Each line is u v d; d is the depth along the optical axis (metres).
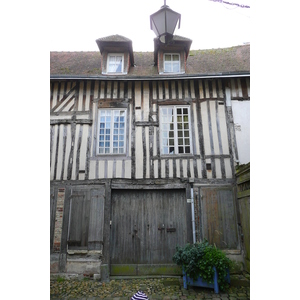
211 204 6.23
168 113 6.84
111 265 6.04
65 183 6.39
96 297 4.75
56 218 6.20
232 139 6.59
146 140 6.61
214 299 4.51
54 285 5.44
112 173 6.42
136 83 7.00
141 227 6.25
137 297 3.39
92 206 6.25
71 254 6.00
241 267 5.85
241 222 6.05
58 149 6.58
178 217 6.28
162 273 5.98
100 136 6.72
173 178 6.37
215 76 6.65
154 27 4.11
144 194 6.43
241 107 6.79
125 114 6.84
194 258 4.94
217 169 6.41
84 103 6.87
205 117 6.73
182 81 6.98
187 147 6.61
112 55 7.45
